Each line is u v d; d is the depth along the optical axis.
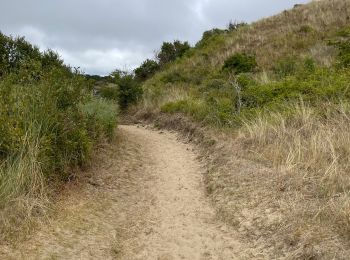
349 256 4.37
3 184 5.64
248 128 9.12
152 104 16.69
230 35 24.19
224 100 12.01
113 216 6.37
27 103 6.79
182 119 13.09
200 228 6.14
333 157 6.46
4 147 6.24
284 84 11.36
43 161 6.46
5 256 4.63
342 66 11.75
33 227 5.37
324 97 9.49
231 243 5.55
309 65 12.71
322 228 4.99
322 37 18.52
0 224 5.15
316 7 23.28
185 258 5.32
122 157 9.34
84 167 7.89
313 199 5.78
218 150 9.23
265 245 5.23
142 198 7.30
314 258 4.56
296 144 7.31
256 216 5.92
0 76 8.61
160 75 22.62
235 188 7.05
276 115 9.31
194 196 7.45
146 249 5.52
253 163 7.71
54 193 6.49
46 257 4.79
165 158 9.89
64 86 7.81
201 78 18.77
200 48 24.58
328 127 7.76
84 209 6.33
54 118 7.09
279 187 6.41
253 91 11.59
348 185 5.79
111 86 18.33
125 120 16.75
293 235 5.05
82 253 5.09
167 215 6.66
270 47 19.55
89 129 8.98
